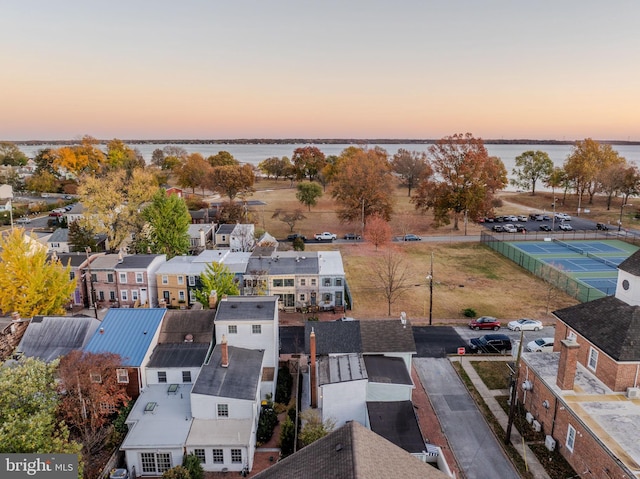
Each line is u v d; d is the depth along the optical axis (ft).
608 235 320.91
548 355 123.13
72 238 246.47
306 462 62.95
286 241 307.78
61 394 104.01
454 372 139.03
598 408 97.91
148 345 123.03
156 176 491.72
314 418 101.35
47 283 158.92
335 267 199.41
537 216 379.35
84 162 485.97
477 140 323.78
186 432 101.09
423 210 375.66
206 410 105.29
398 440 95.25
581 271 240.32
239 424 103.81
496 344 152.97
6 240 155.63
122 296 197.47
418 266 252.01
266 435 108.78
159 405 111.24
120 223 255.29
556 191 598.75
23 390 79.87
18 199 426.92
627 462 81.10
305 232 334.24
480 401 123.95
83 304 198.29
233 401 104.37
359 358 116.57
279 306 192.65
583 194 494.18
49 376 86.99
